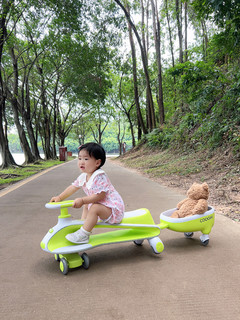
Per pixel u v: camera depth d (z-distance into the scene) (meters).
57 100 29.95
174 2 17.75
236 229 3.56
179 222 2.93
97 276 2.30
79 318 1.70
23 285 2.15
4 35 12.27
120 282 2.18
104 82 22.33
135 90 22.44
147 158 15.76
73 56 17.28
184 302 1.87
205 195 3.16
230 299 1.90
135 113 34.25
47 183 8.61
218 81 9.59
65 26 13.89
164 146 16.22
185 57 17.20
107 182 2.65
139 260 2.64
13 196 6.36
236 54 9.25
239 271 2.35
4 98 13.77
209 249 2.90
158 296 1.95
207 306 1.82
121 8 16.81
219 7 6.57
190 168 8.73
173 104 15.96
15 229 3.68
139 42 19.42
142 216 2.85
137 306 1.83
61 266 2.37
